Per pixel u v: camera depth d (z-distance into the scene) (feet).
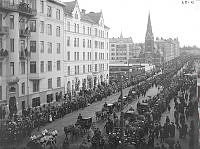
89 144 98.94
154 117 126.82
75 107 159.84
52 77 200.34
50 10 195.21
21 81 167.73
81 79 264.72
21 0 166.30
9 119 122.83
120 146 92.84
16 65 155.94
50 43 196.24
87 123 117.39
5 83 151.12
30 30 176.24
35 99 181.16
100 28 307.99
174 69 388.78
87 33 276.41
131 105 171.42
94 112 154.92
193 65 495.41
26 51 168.55
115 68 435.12
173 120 132.67
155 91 227.61
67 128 105.91
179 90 211.61
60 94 211.82
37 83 183.93
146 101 155.33
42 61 186.29
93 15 310.65
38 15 178.91
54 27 201.16
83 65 269.03
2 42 148.77
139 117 119.24
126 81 276.82
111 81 302.25
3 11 147.84
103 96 202.49
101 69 316.19
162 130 105.40
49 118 131.03
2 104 147.84
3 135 98.89
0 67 148.15
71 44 242.58
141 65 466.70
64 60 228.84
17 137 100.37
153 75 338.34
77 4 252.01
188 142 100.78
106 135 109.29
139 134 96.84
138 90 203.51
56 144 98.58
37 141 90.68
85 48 272.51
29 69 176.55
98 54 305.94
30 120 114.32
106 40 329.31
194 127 116.88
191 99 167.32
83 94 207.31
